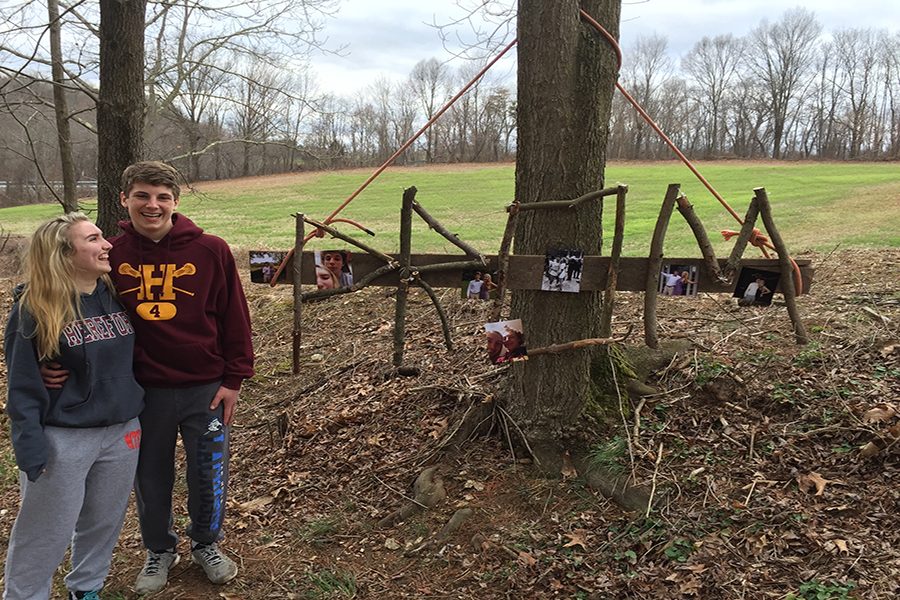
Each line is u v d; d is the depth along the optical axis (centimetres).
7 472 513
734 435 391
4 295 1030
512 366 422
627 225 1588
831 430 376
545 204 357
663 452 387
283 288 909
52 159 1599
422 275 373
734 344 473
